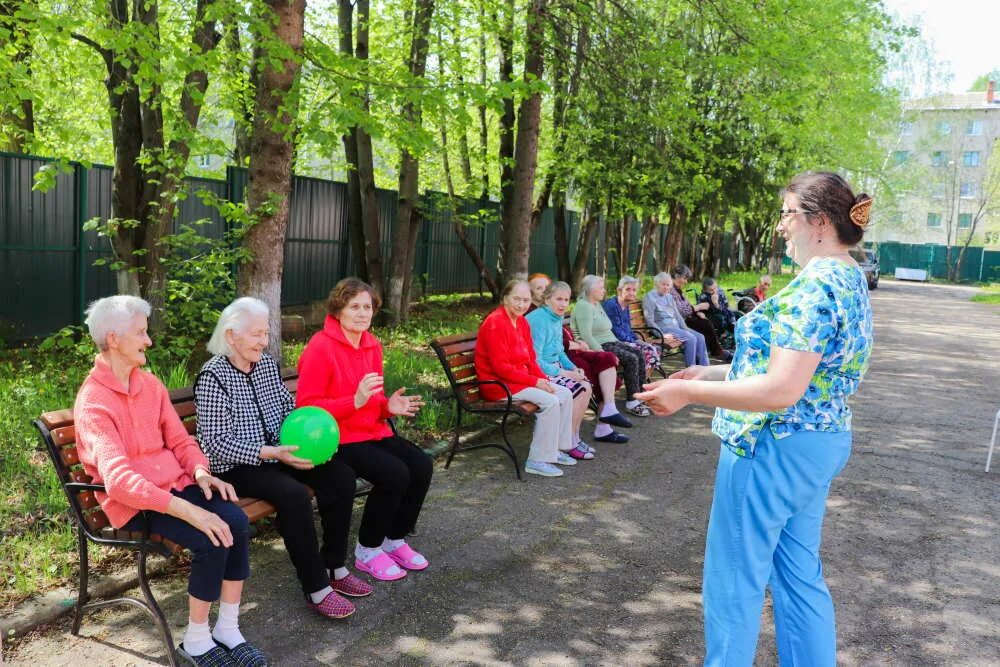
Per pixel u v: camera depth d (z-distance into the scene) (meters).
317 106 7.00
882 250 53.25
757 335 2.38
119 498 2.87
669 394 2.34
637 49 11.20
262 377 3.72
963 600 3.81
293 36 6.30
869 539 4.57
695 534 4.57
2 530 3.91
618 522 4.71
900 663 3.22
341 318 4.02
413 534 4.41
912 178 30.70
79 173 9.10
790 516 2.42
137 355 3.02
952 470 6.04
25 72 6.81
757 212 19.00
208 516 2.88
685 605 3.67
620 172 13.23
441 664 3.09
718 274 30.53
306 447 3.48
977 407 8.56
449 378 5.56
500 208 17.86
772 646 3.33
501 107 7.44
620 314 8.04
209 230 10.61
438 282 16.42
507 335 5.63
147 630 3.23
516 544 4.32
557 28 10.44
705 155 14.22
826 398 2.35
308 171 14.00
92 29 7.45
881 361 11.77
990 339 15.53
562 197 17.06
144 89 6.30
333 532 3.60
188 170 12.10
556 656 3.18
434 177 16.05
